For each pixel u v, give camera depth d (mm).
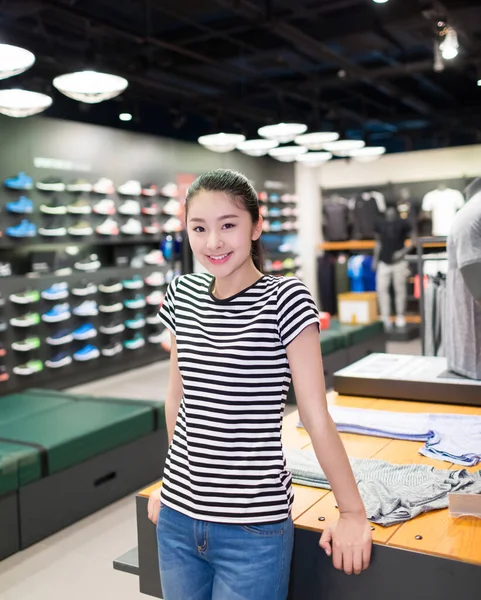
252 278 1471
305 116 10492
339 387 3162
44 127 7289
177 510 1426
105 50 6922
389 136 11883
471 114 9914
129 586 2945
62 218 7527
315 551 1704
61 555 3268
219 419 1373
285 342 1363
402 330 10148
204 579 1457
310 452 2240
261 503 1353
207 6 6254
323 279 11836
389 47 7418
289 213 11812
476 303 2896
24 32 6621
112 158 8203
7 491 3217
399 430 2484
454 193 10953
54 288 7230
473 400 2846
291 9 5730
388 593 1611
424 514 1779
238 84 9250
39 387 7129
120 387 7391
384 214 11469
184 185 9398
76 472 3660
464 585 1516
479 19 6094
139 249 8656
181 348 1439
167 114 11039
